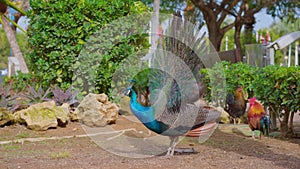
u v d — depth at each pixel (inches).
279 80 270.4
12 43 513.3
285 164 194.1
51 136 261.0
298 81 256.8
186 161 199.2
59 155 206.1
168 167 186.1
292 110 262.4
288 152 227.0
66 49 317.1
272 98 275.0
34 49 337.1
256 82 292.0
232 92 331.9
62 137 257.8
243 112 328.2
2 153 213.2
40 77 342.0
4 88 327.0
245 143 252.2
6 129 275.4
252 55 430.6
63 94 304.7
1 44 624.7
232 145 243.8
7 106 307.4
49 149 225.6
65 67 322.0
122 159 202.2
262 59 415.2
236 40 769.6
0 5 419.8
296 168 185.3
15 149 224.1
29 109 283.6
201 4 724.7
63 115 286.8
